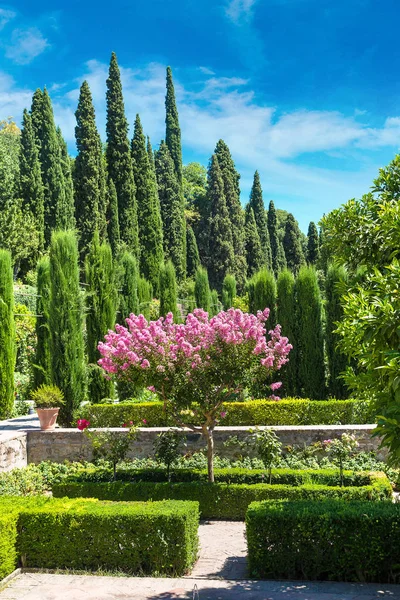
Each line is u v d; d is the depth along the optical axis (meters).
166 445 8.95
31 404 15.45
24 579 5.52
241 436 10.62
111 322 14.79
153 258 35.62
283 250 48.66
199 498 8.54
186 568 5.74
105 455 9.91
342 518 5.41
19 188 28.94
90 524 5.88
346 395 13.98
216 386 8.98
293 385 14.62
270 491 8.34
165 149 42.94
